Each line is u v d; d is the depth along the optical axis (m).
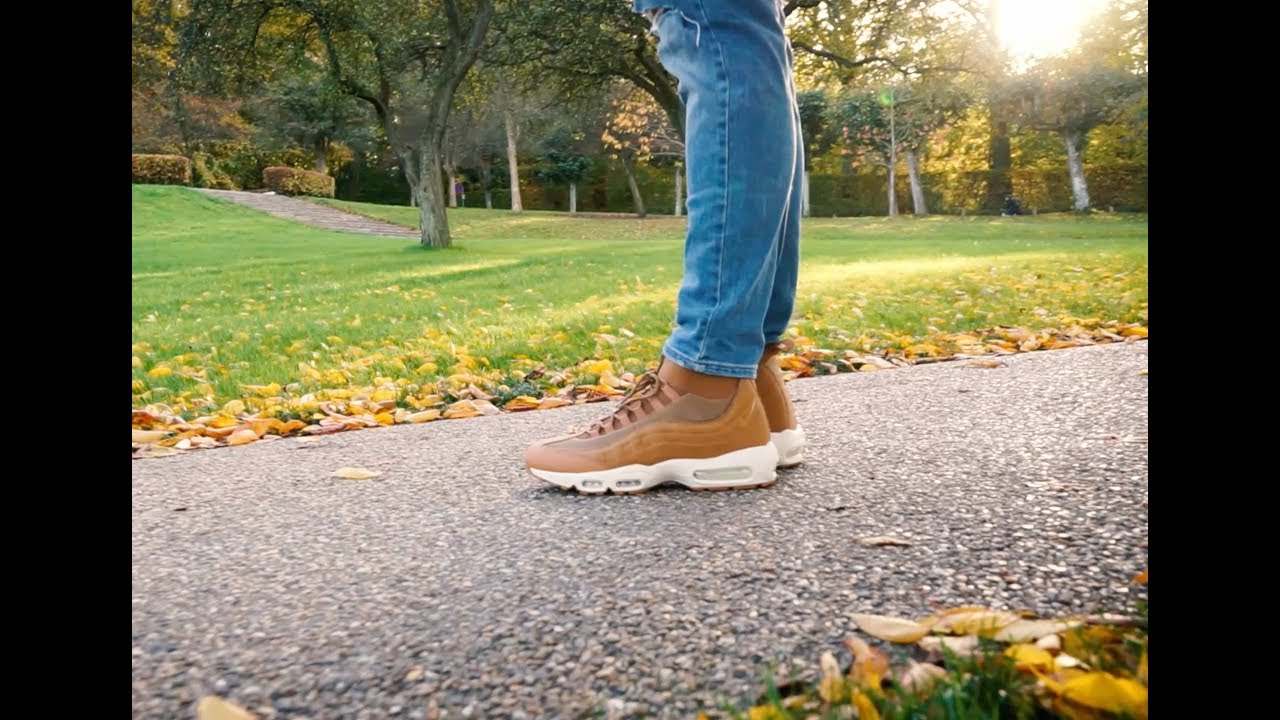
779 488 1.55
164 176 34.47
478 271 11.22
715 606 1.03
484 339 4.76
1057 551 1.15
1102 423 1.88
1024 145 36.41
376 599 1.08
